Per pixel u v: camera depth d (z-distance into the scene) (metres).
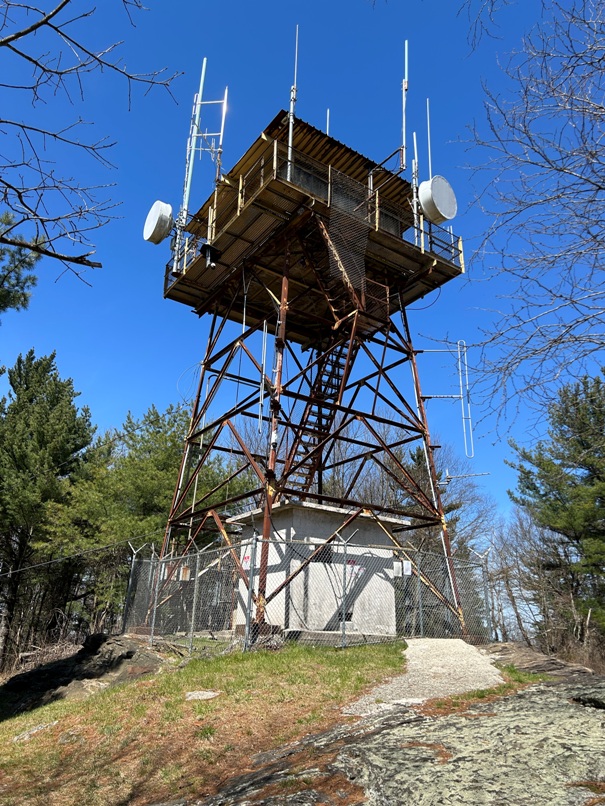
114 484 29.97
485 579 16.66
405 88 18.95
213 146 19.50
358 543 16.34
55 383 37.41
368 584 15.90
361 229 16.78
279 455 32.31
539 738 6.20
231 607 16.72
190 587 17.48
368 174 18.42
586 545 28.17
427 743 6.54
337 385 19.69
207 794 6.87
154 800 7.23
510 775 5.30
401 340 18.55
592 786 4.96
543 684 10.12
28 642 32.31
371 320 18.38
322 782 5.88
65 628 33.72
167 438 30.78
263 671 11.38
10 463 30.73
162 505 29.28
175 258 19.53
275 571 15.46
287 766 6.83
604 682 9.55
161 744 8.95
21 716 13.73
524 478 30.12
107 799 7.60
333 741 7.44
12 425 32.94
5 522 29.97
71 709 12.33
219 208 19.00
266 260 18.28
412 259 18.30
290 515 15.63
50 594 34.38
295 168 16.95
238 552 17.50
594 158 5.24
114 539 28.27
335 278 18.05
